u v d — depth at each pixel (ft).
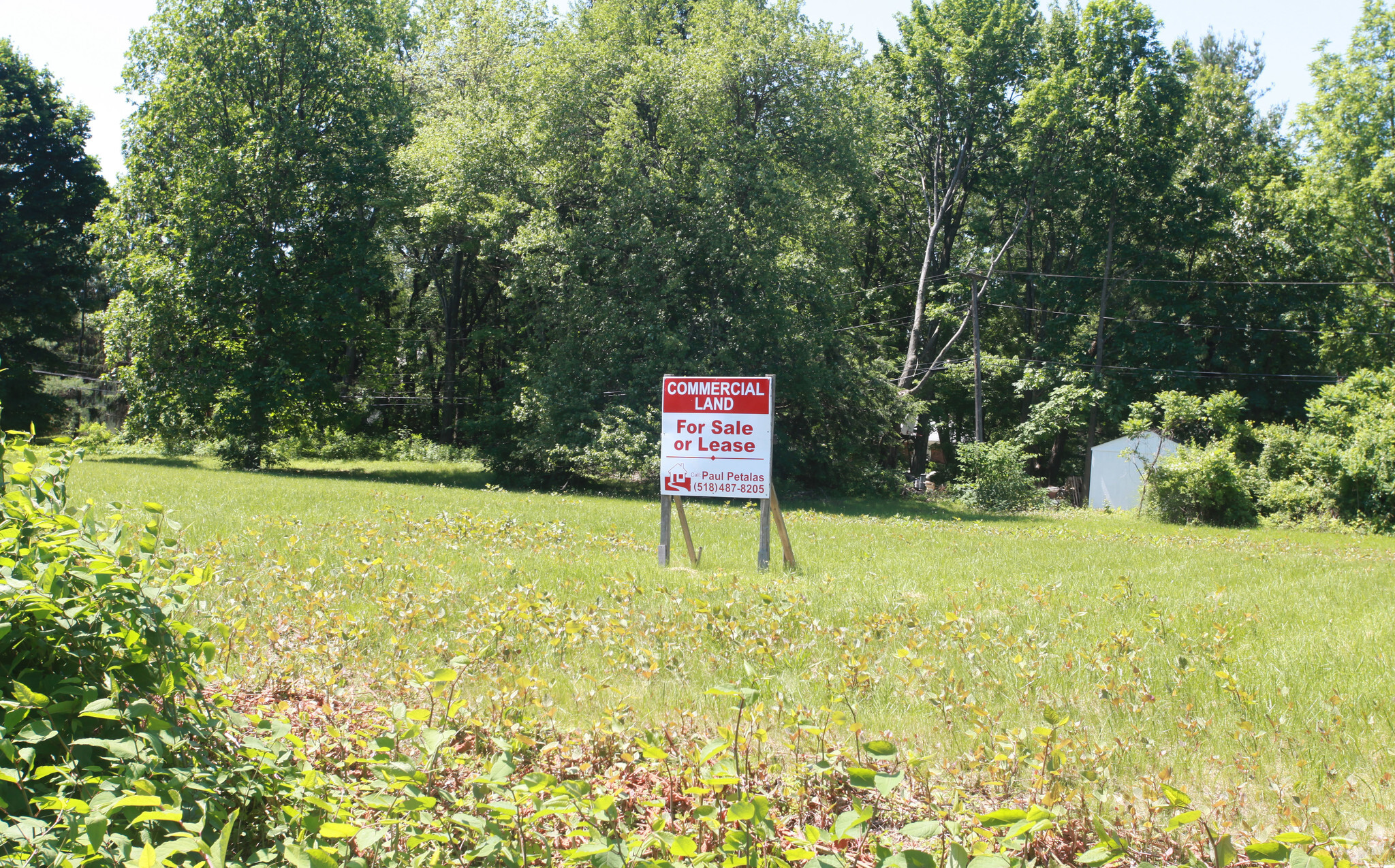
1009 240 132.05
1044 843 12.75
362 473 108.47
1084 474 131.34
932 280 146.72
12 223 135.23
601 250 98.07
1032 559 46.19
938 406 162.91
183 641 11.83
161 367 104.94
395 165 111.14
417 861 10.39
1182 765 15.93
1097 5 126.72
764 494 39.24
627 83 100.78
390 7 130.82
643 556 42.19
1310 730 17.92
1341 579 42.11
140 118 106.22
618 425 94.84
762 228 102.01
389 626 23.52
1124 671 21.80
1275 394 130.72
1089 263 131.44
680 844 9.47
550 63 105.70
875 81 135.74
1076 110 121.80
